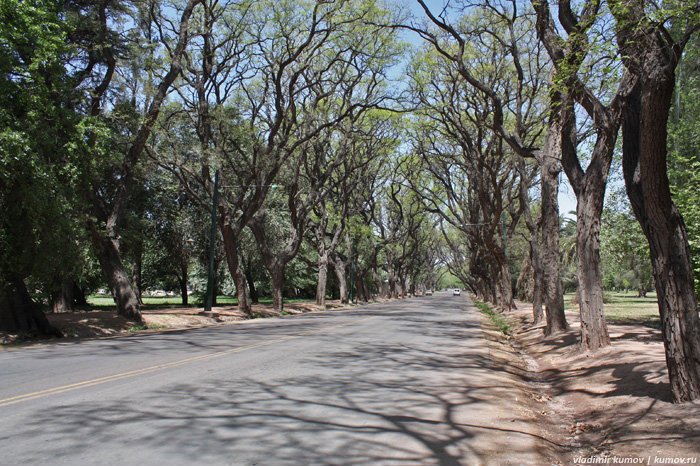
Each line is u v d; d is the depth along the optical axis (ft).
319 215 143.84
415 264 313.73
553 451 17.31
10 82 46.24
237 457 15.20
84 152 52.21
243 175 103.30
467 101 80.69
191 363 33.53
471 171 106.32
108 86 68.64
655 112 18.98
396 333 59.77
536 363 41.06
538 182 96.43
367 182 165.07
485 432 18.66
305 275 198.59
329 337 53.31
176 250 119.24
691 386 19.45
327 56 98.99
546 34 38.47
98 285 127.13
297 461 14.99
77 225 52.90
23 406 21.07
